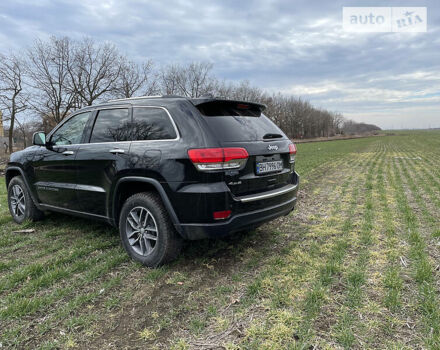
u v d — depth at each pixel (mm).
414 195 6801
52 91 29469
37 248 3801
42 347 2035
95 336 2166
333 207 5879
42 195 4426
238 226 2930
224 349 2016
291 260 3396
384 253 3551
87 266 3254
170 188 2895
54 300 2602
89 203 3730
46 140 4371
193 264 3320
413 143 38469
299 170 11734
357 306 2455
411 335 2098
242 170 2957
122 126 3445
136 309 2490
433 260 3326
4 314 2365
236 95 49031
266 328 2207
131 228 3410
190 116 2990
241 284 2871
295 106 80062
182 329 2234
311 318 2311
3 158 22375
